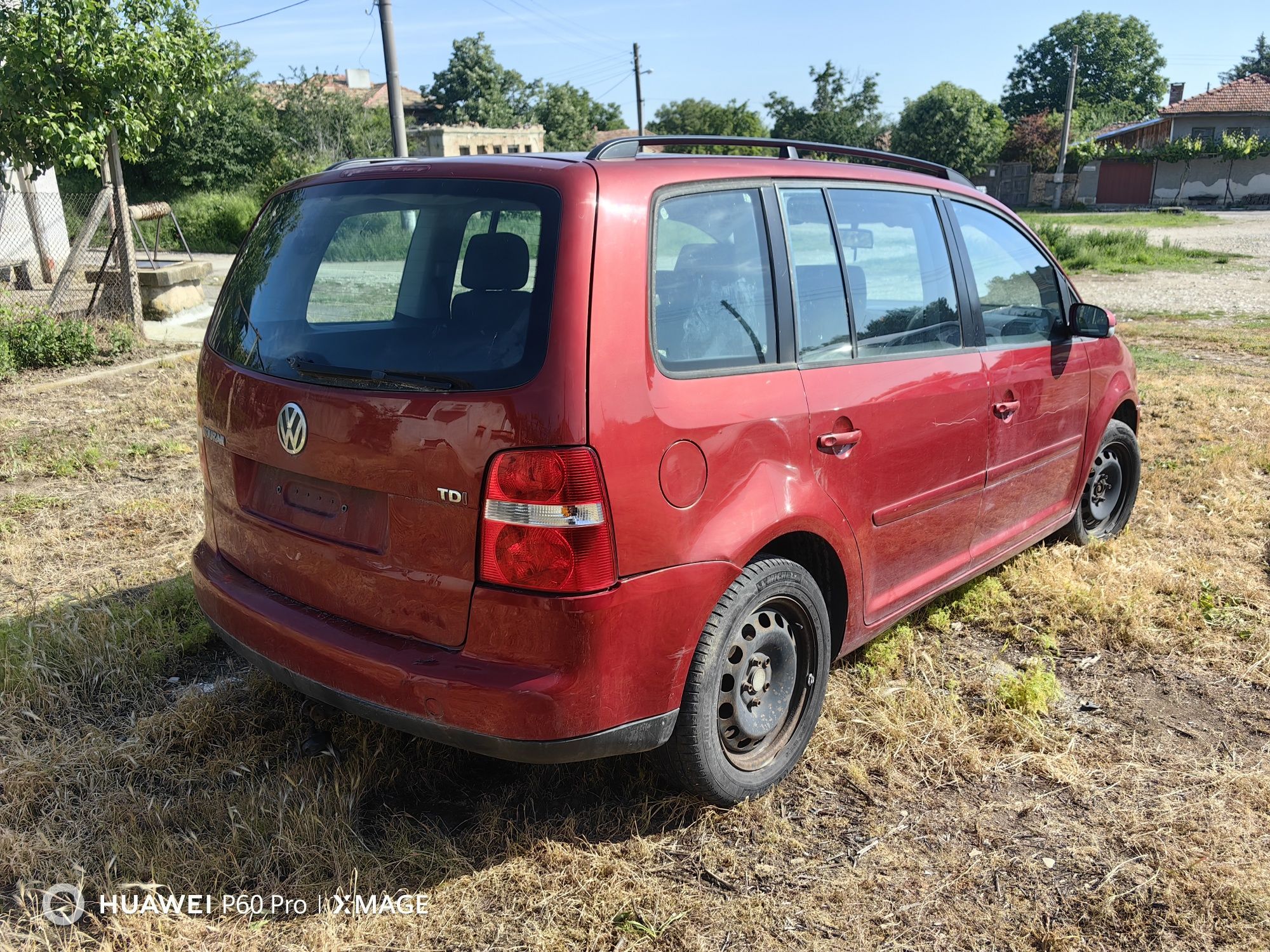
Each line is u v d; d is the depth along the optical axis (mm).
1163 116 54000
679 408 2400
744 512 2559
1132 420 5008
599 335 2262
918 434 3209
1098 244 24547
